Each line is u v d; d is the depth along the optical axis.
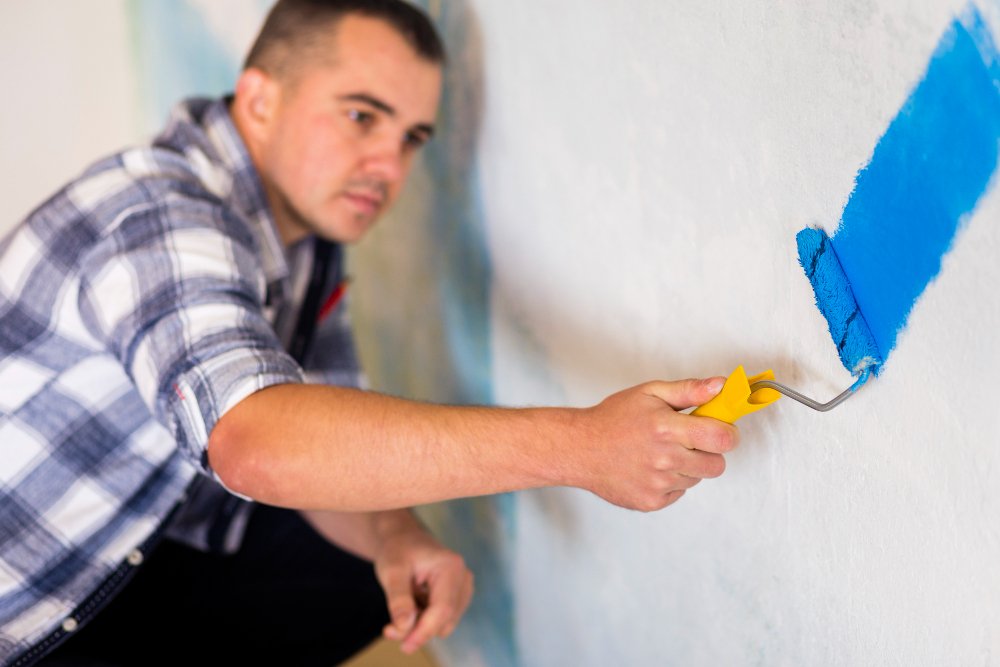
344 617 1.48
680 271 0.95
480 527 1.50
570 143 1.09
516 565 1.41
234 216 1.03
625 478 0.77
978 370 0.63
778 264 0.81
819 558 0.82
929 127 0.65
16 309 1.07
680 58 0.89
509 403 1.35
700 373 0.94
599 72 1.01
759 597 0.91
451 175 1.38
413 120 1.24
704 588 1.00
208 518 1.42
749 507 0.91
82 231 1.03
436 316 1.52
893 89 0.67
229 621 1.43
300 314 1.36
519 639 1.45
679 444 0.74
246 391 0.84
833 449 0.79
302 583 1.48
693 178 0.90
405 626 1.22
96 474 1.14
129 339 0.93
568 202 1.11
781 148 0.79
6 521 1.12
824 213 0.75
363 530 1.36
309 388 0.84
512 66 1.17
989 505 0.64
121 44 2.44
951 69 0.62
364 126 1.22
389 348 1.72
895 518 0.73
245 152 1.20
